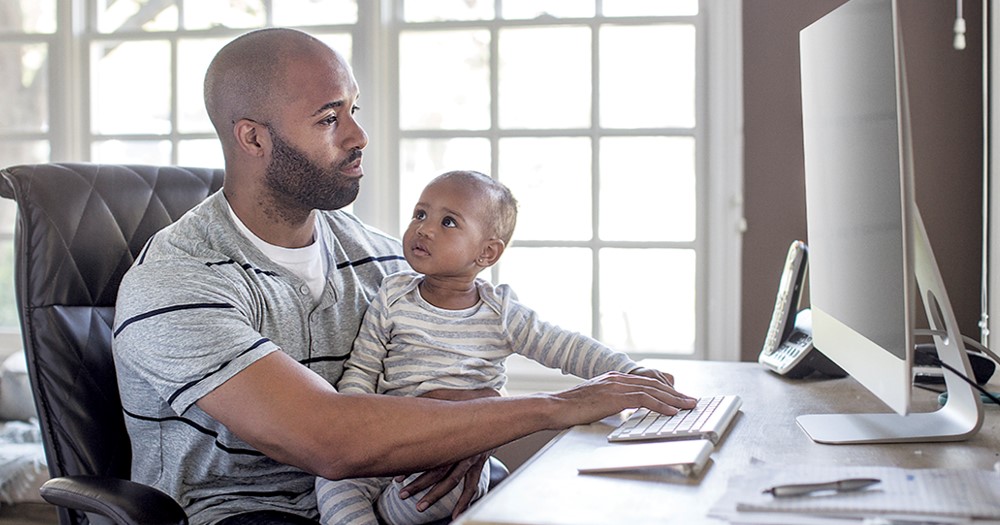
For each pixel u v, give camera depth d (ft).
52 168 5.66
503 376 5.60
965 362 4.16
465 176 5.62
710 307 8.33
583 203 8.72
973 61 7.59
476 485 4.99
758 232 8.19
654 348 8.69
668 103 8.57
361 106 8.84
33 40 9.42
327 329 5.53
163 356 4.69
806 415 4.60
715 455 3.91
